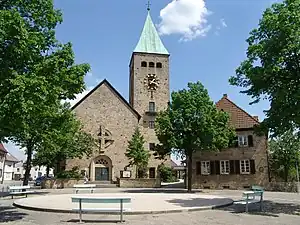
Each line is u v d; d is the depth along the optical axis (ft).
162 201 63.62
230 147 123.85
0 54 40.29
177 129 103.14
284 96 51.60
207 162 127.75
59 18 49.49
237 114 128.06
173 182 172.55
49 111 50.67
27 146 91.15
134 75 188.03
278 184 111.04
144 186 136.36
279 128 55.31
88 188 104.12
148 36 198.70
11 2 45.24
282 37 51.70
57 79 45.55
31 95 39.50
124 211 45.47
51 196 80.07
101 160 158.51
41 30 48.29
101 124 161.68
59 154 126.41
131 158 156.46
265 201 66.64
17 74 39.93
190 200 65.82
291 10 52.31
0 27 38.83
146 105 185.16
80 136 137.39
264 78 55.21
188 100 102.94
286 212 48.57
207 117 100.42
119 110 165.89
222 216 44.04
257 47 55.98
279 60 51.13
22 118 41.70
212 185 124.98
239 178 120.37
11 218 42.65
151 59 191.93
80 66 50.88
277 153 121.80
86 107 161.89
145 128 179.52
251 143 120.67
